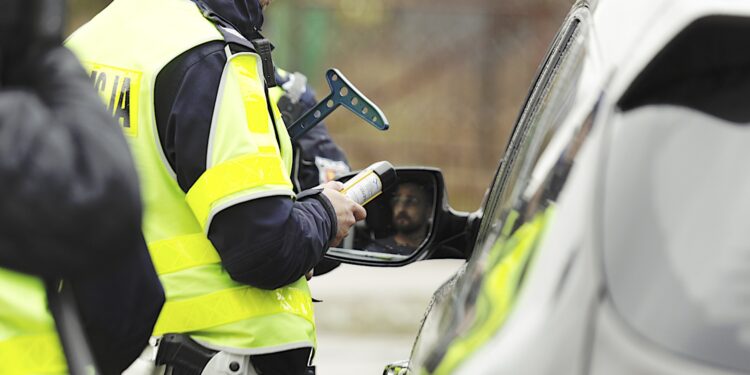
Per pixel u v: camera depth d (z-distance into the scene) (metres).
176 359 6.78
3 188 3.84
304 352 7.03
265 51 6.99
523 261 4.24
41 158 3.86
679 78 4.27
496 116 30.91
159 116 6.69
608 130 4.27
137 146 6.70
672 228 4.07
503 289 4.26
